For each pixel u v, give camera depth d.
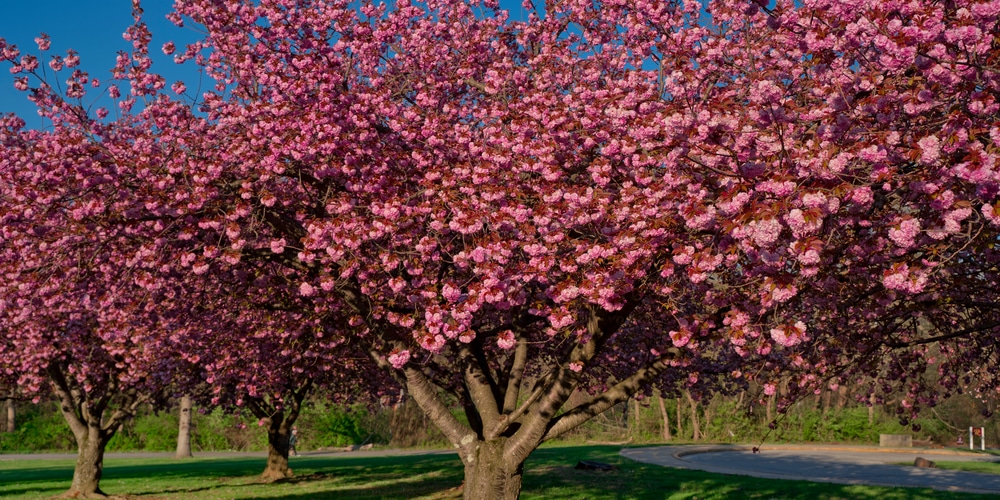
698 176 7.13
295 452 37.91
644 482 20.91
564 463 27.97
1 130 10.38
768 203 5.61
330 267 9.51
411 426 45.53
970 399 33.31
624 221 7.31
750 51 7.92
